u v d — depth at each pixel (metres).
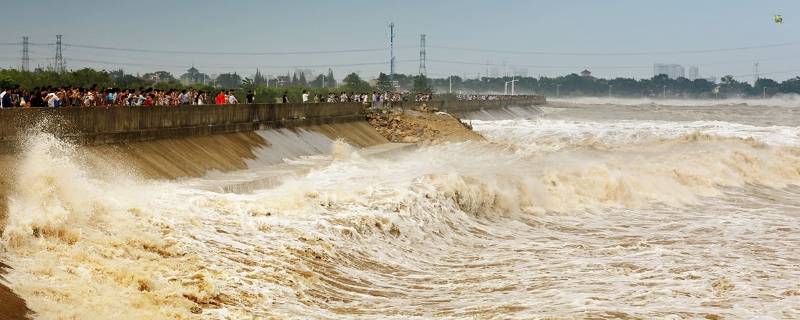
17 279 13.83
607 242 24.50
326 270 18.70
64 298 13.60
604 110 155.88
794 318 15.70
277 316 15.26
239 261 17.67
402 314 16.06
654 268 20.30
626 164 38.28
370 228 22.33
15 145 23.86
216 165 32.94
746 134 64.19
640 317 15.53
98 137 27.84
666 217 29.95
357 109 57.66
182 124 33.75
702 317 15.62
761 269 20.25
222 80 187.50
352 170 34.31
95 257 15.80
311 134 46.59
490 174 31.77
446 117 63.84
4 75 52.75
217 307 15.16
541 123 81.75
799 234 25.94
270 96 75.12
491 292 18.03
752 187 38.91
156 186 24.83
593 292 17.72
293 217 21.91
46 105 29.41
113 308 13.72
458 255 22.48
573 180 32.88
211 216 20.86
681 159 40.91
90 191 19.52
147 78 120.50
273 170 33.91
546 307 16.41
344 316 15.82
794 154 47.47
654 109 158.50
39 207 17.27
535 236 25.77
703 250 23.00
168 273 16.11
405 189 26.20
